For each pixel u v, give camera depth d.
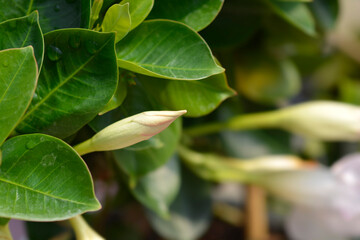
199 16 0.37
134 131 0.32
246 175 0.54
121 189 0.52
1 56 0.31
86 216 0.50
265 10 0.47
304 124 0.50
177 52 0.34
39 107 0.33
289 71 0.55
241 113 0.55
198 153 0.56
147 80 0.37
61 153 0.32
